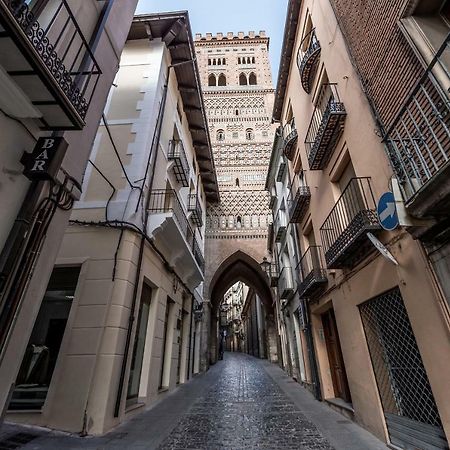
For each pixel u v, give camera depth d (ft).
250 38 105.50
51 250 13.34
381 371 16.69
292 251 43.65
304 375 36.37
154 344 26.91
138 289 23.39
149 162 27.43
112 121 28.76
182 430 18.21
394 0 14.16
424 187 10.33
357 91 18.38
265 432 17.70
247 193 76.28
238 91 92.99
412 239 13.14
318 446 15.17
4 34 8.55
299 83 34.35
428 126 10.98
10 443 14.65
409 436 13.66
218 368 64.39
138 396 24.27
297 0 32.35
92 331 20.01
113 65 18.69
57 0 13.85
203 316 63.31
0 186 10.59
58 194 13.25
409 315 13.44
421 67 12.45
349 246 17.61
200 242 58.34
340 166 22.22
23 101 10.49
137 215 24.14
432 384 11.94
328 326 29.32
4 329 10.16
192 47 36.19
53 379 18.58
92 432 17.24
